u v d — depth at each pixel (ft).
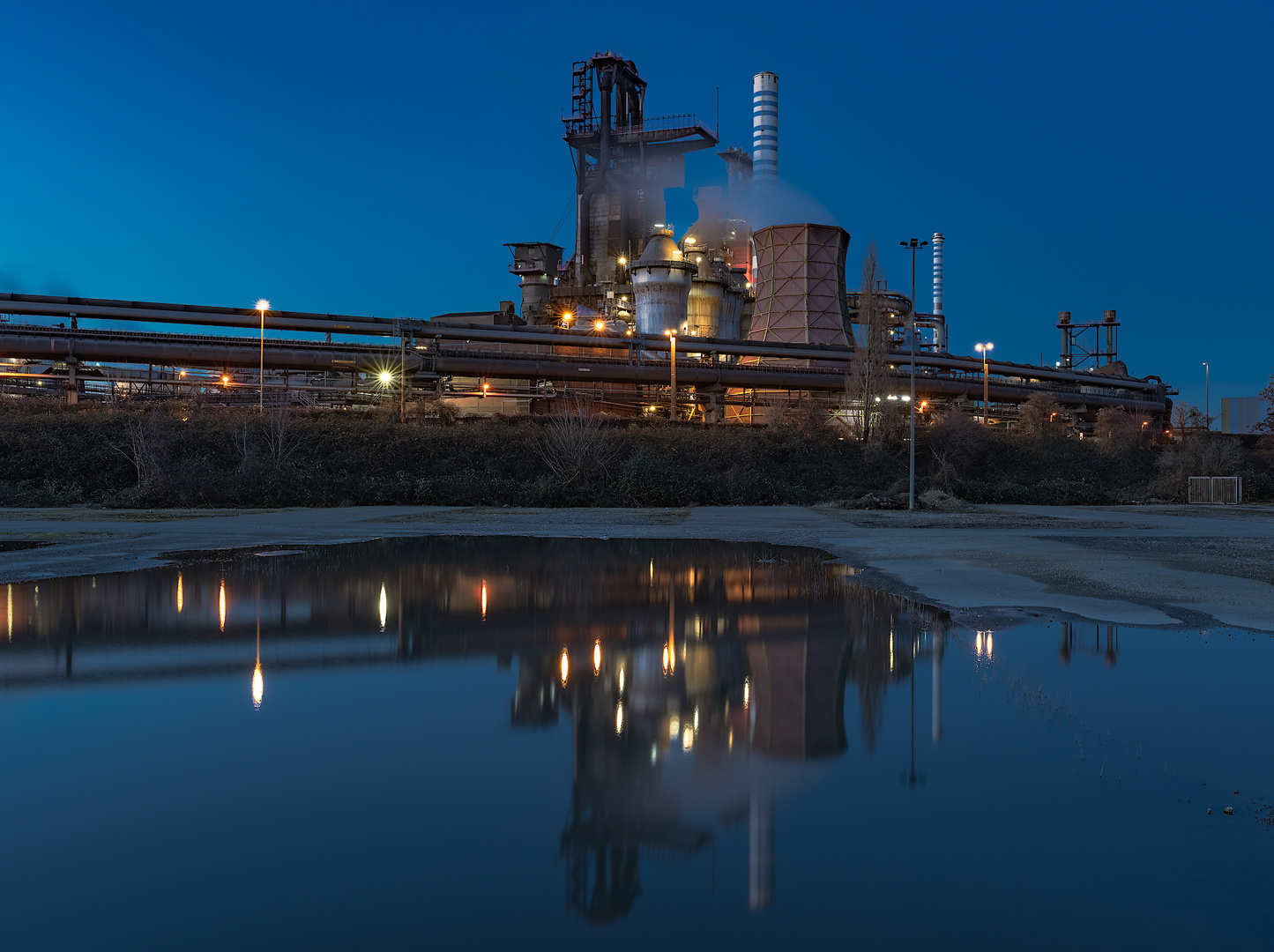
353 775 21.68
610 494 159.53
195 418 175.52
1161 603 46.85
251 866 16.55
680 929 14.11
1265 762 22.15
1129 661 33.47
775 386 255.50
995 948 13.39
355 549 79.51
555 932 14.02
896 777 21.18
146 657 35.22
